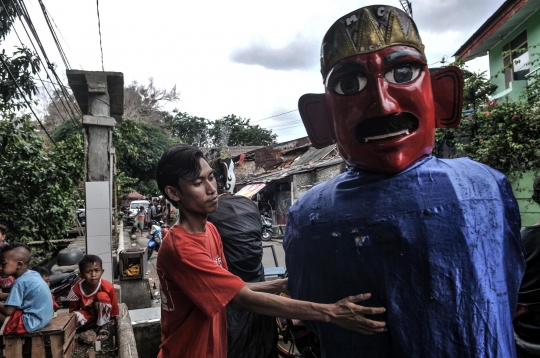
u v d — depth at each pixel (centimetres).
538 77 648
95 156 564
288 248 165
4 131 521
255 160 1933
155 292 666
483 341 120
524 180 644
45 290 302
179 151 157
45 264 646
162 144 2119
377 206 134
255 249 278
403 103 135
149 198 2503
